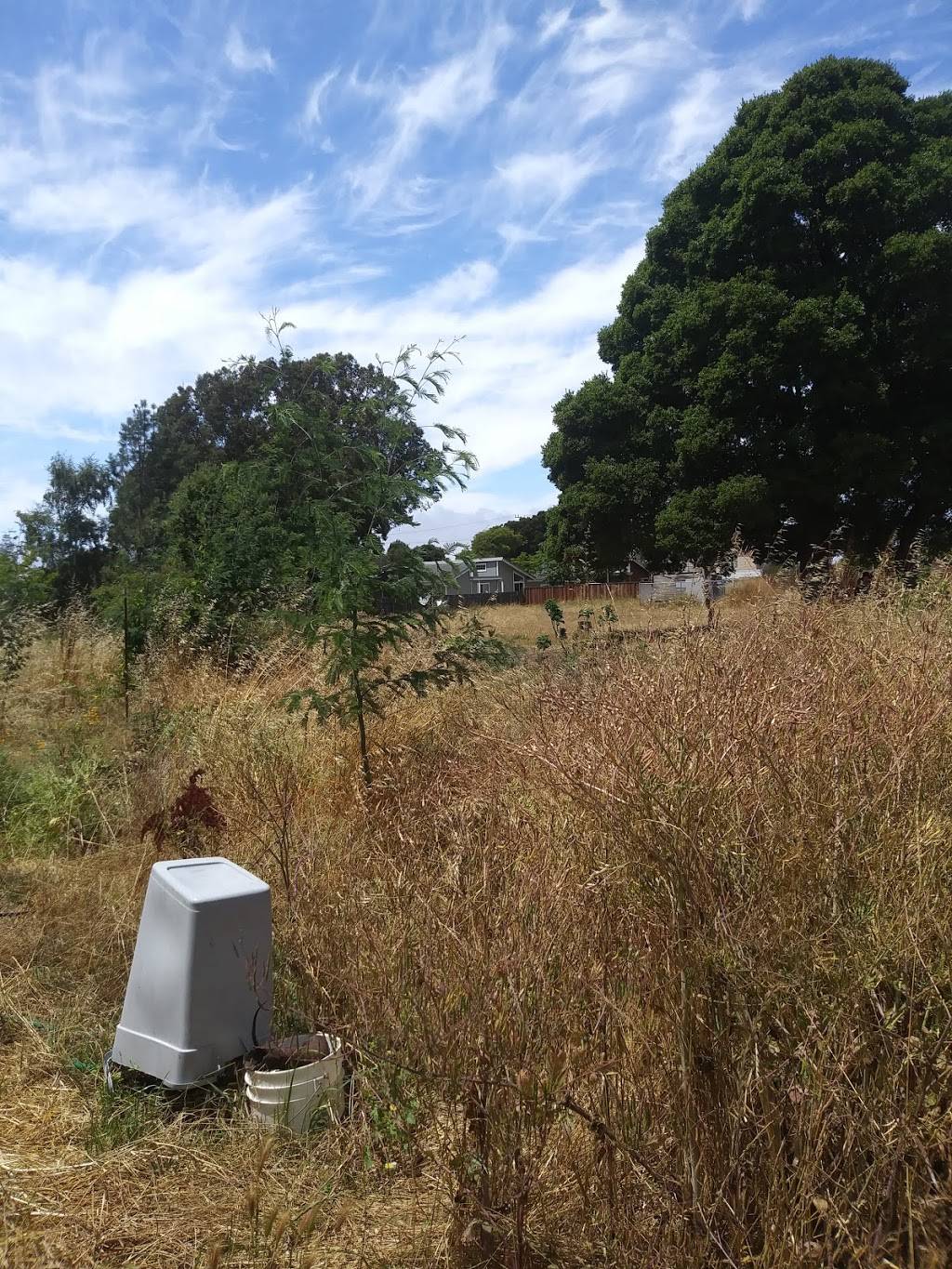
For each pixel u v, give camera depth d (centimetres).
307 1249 233
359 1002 292
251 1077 289
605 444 2139
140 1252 234
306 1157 268
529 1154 225
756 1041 225
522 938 275
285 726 670
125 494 4922
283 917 389
